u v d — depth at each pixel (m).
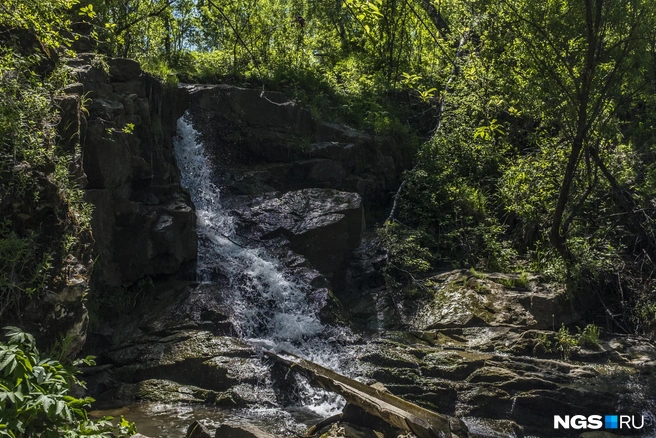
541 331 12.42
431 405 10.12
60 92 8.64
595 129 13.95
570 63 13.23
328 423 8.66
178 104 14.34
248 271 12.65
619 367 11.41
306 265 13.30
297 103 16.92
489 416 10.09
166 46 18.38
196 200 14.63
